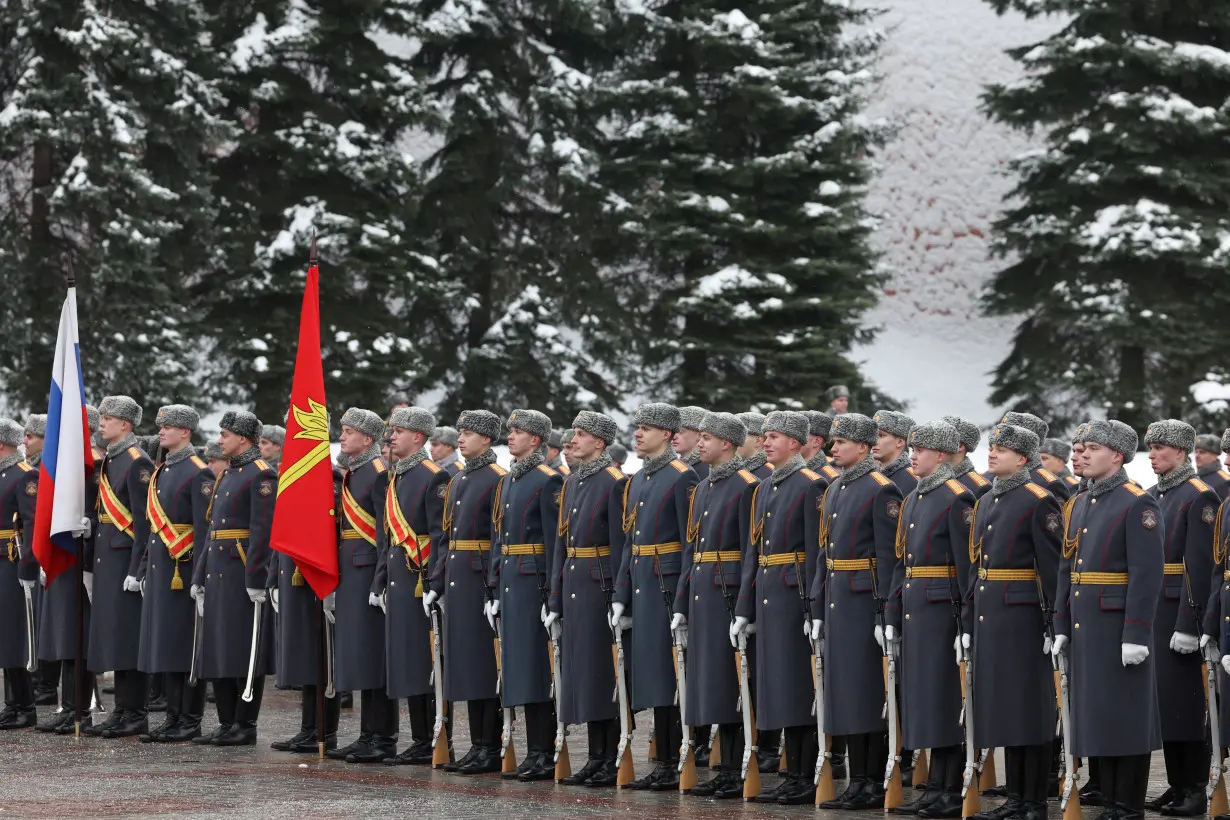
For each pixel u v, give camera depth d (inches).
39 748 920.3
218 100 2332.7
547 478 837.2
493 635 852.6
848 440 751.7
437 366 2598.4
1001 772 882.8
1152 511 666.8
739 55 2493.8
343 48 2456.9
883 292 3895.2
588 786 800.9
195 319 2313.0
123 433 995.9
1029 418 903.7
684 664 784.9
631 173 2536.9
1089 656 669.3
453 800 729.6
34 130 2177.7
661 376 2640.3
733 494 784.3
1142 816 673.0
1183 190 2645.2
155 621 951.0
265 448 963.3
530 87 2613.2
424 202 2618.1
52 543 967.6
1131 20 2672.2
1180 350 2534.5
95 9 2219.5
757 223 2447.1
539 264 2672.2
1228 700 723.4
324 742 887.7
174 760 871.1
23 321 2223.2
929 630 717.3
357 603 886.4
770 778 844.0
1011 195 2805.1
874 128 2561.5
